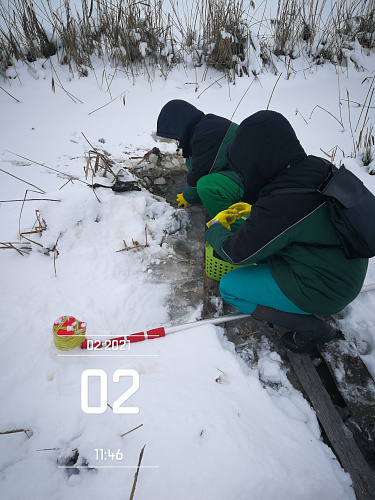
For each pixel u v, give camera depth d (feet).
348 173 6.07
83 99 14.78
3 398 6.54
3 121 13.32
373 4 17.03
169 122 10.05
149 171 11.91
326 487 5.82
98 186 10.55
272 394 7.12
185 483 5.64
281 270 6.66
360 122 14.23
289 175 6.08
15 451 5.94
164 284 9.07
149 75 15.84
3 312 7.77
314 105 15.15
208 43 16.70
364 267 6.53
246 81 16.29
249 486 5.66
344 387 7.09
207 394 6.69
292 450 6.14
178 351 7.42
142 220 10.07
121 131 13.37
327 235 6.00
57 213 9.46
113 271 9.00
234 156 6.33
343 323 8.27
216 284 8.88
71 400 6.52
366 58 17.29
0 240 9.16
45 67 15.88
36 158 11.78
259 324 8.39
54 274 8.71
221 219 7.88
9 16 15.43
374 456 6.45
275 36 17.39
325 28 17.38
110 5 16.21
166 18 17.69
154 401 6.51
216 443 6.02
